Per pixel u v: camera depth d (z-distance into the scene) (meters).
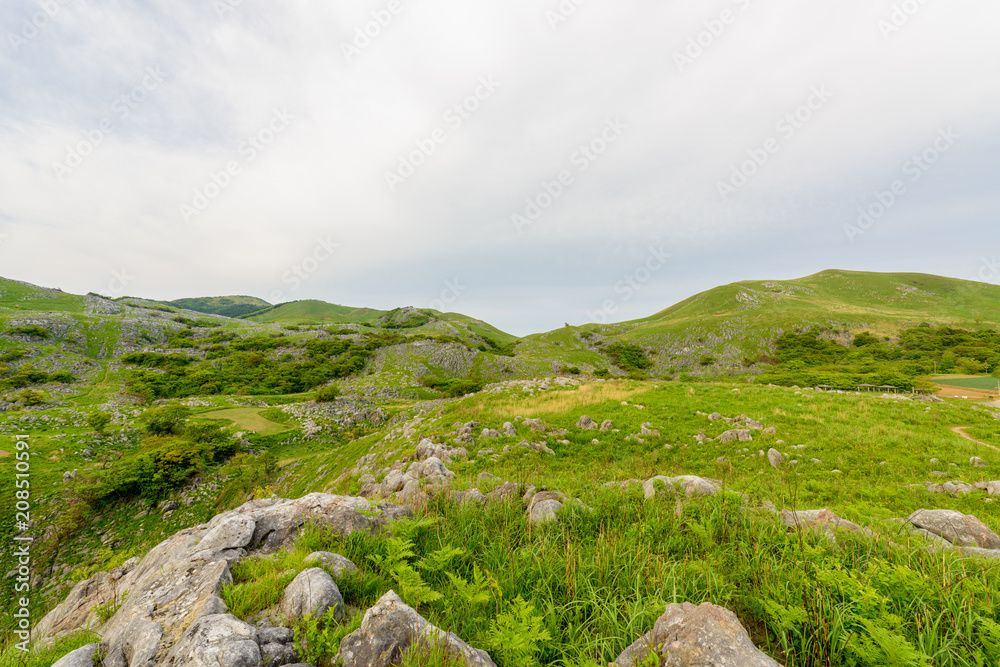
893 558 4.50
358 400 90.31
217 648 3.00
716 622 3.11
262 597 4.02
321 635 3.26
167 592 4.21
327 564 4.52
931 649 3.01
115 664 3.46
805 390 27.23
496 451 16.73
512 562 4.70
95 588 6.73
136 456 45.72
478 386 100.94
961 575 3.83
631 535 5.40
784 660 3.22
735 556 4.70
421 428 23.75
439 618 3.85
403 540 5.22
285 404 85.00
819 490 11.16
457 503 7.21
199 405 79.06
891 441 15.57
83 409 74.50
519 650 3.14
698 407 21.70
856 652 2.86
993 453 14.13
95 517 38.72
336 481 23.97
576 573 4.46
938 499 10.26
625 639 3.41
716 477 13.65
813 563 4.02
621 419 20.14
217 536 5.61
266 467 45.50
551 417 21.06
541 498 7.23
